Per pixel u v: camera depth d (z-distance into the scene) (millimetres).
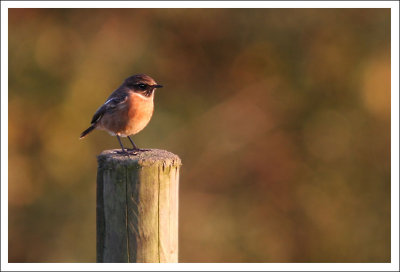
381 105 16578
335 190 16578
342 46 16750
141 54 16734
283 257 16500
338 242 16344
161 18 17188
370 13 16828
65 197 15594
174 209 6461
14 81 15672
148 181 6238
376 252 16281
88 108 15914
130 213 6238
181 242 16141
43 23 16359
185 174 16484
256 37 17016
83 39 16531
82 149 15812
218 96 17188
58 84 15953
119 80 16406
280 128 17000
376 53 16766
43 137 15781
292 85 16906
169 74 17000
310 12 16703
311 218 16625
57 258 15195
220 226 16344
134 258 6246
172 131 16391
